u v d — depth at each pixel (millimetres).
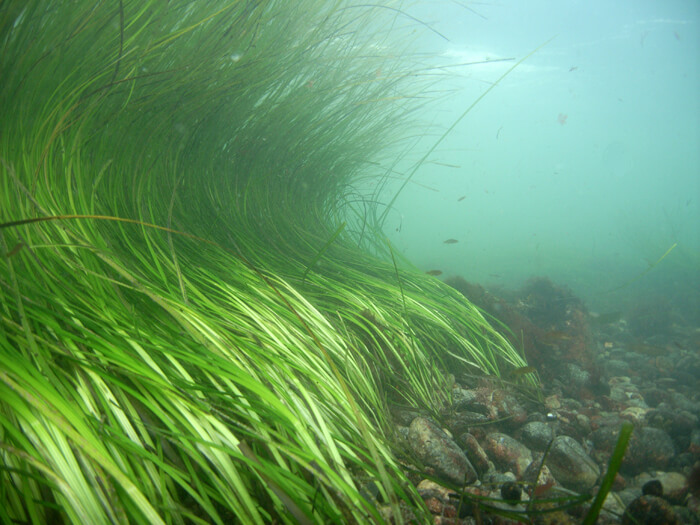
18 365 1099
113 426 1214
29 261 1600
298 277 3361
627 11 22109
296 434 1491
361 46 4930
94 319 1530
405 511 1563
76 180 2211
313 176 5738
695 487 2027
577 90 41969
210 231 3209
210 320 1798
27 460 919
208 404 1398
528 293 6340
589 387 3381
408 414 2449
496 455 2254
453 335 3332
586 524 1125
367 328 2930
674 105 49812
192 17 2760
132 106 2684
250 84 3541
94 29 2240
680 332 5629
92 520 969
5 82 1883
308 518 1179
